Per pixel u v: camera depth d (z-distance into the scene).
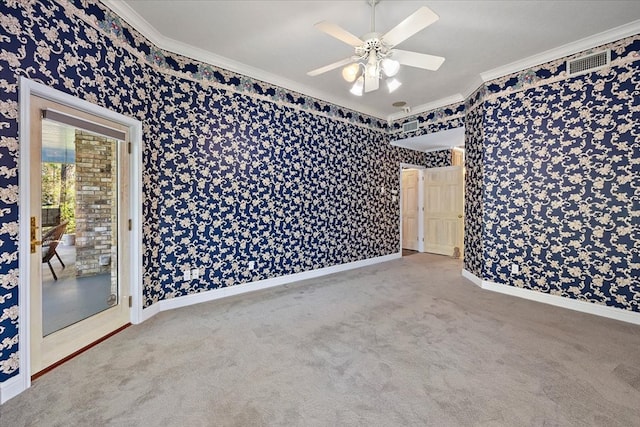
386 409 1.59
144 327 2.63
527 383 1.81
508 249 3.60
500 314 2.93
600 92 2.92
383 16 2.56
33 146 1.86
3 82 1.68
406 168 6.38
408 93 4.41
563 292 3.18
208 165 3.34
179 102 3.12
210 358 2.10
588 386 1.77
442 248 6.31
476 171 4.00
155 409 1.59
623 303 2.81
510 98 3.54
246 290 3.69
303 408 1.60
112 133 2.46
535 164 3.36
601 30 2.79
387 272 4.70
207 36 2.92
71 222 2.28
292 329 2.59
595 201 2.97
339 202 4.76
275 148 3.92
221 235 3.47
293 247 4.17
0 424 1.48
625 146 2.80
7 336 1.70
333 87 4.19
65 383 1.81
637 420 1.49
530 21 2.65
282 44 3.06
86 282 2.37
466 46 3.07
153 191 2.93
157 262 2.99
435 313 2.96
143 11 2.53
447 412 1.56
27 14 1.80
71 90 2.06
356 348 2.24
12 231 1.73
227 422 1.50
